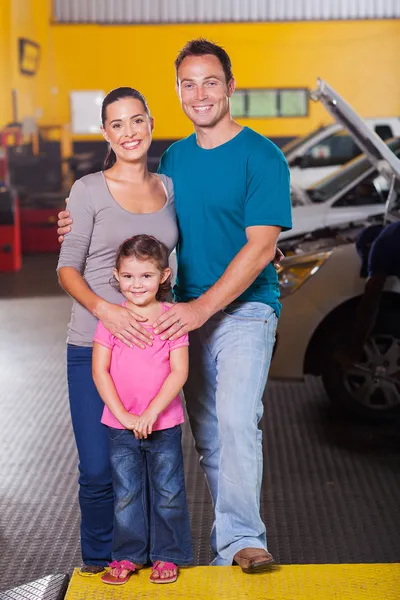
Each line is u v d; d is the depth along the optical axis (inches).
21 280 581.6
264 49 1202.6
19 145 946.7
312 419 270.8
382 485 217.9
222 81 144.3
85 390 144.3
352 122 220.7
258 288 150.3
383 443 248.2
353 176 398.0
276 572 140.3
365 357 259.9
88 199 139.9
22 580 169.3
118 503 139.4
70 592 135.3
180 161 149.0
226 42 1203.2
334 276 256.7
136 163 141.1
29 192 871.7
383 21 1187.3
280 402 291.3
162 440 138.9
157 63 1202.0
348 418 270.8
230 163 144.9
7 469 231.9
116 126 138.9
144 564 143.9
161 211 143.6
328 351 260.2
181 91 145.6
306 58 1201.4
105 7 1194.0
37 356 361.4
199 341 153.2
